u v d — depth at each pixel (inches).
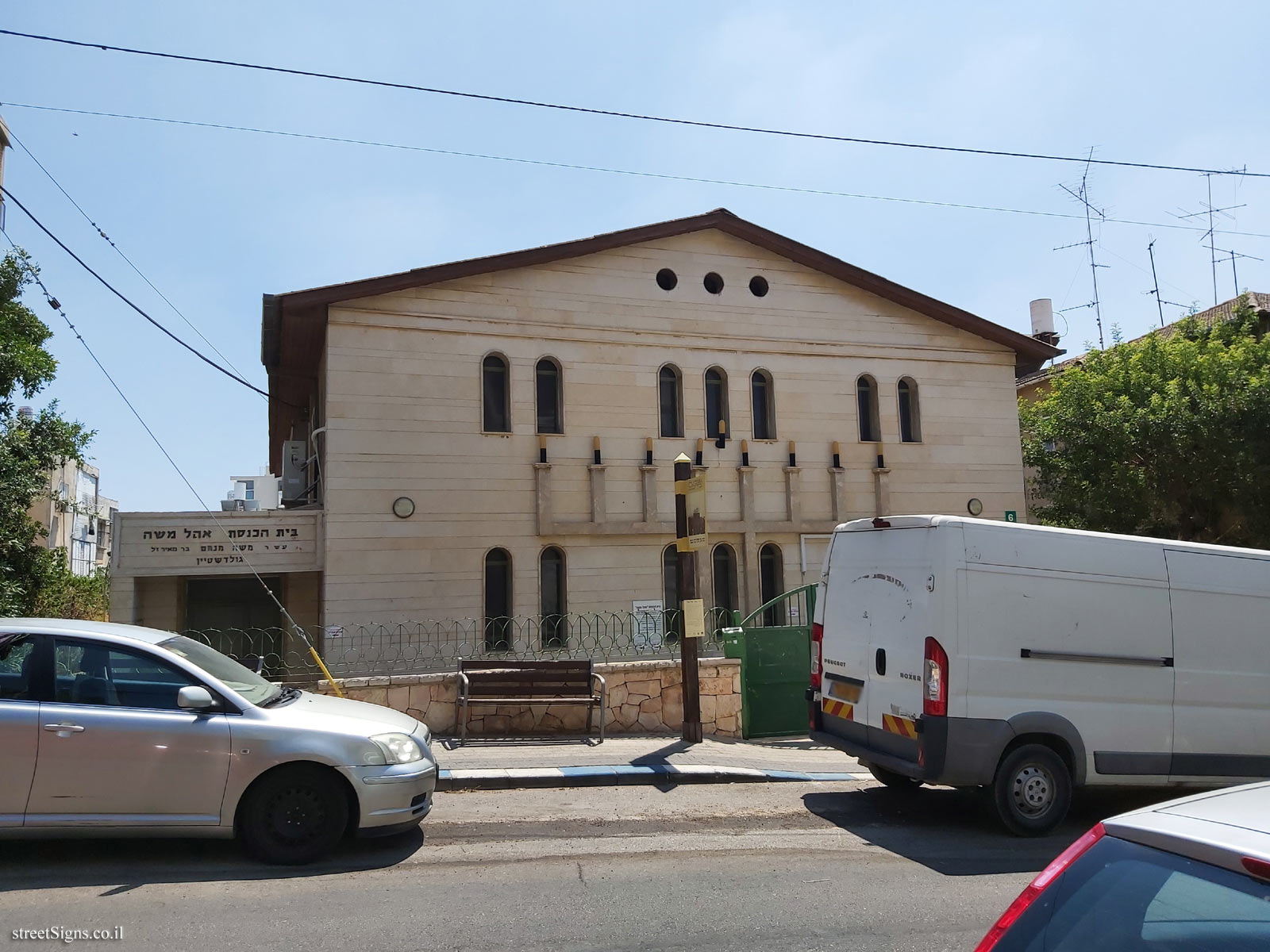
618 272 700.7
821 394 750.5
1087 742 306.2
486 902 222.4
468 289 657.6
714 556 713.0
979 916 219.6
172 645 266.2
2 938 194.2
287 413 898.7
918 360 786.2
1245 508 736.3
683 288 718.5
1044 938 102.7
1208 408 733.9
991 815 302.8
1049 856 275.9
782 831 300.7
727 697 454.6
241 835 249.9
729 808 328.2
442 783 340.8
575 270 688.4
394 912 214.4
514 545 647.8
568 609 655.8
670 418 712.4
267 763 245.9
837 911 221.5
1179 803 115.4
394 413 628.4
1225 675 327.3
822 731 353.7
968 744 291.6
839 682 343.9
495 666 423.2
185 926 202.8
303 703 275.1
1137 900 100.9
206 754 243.1
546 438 663.8
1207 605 330.0
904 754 305.7
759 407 741.9
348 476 612.7
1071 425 820.0
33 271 652.1
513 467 654.5
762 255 746.2
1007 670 299.1
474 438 646.5
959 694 293.0
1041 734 305.6
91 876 235.1
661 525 684.7
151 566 585.3
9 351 627.5
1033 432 896.9
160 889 226.8
